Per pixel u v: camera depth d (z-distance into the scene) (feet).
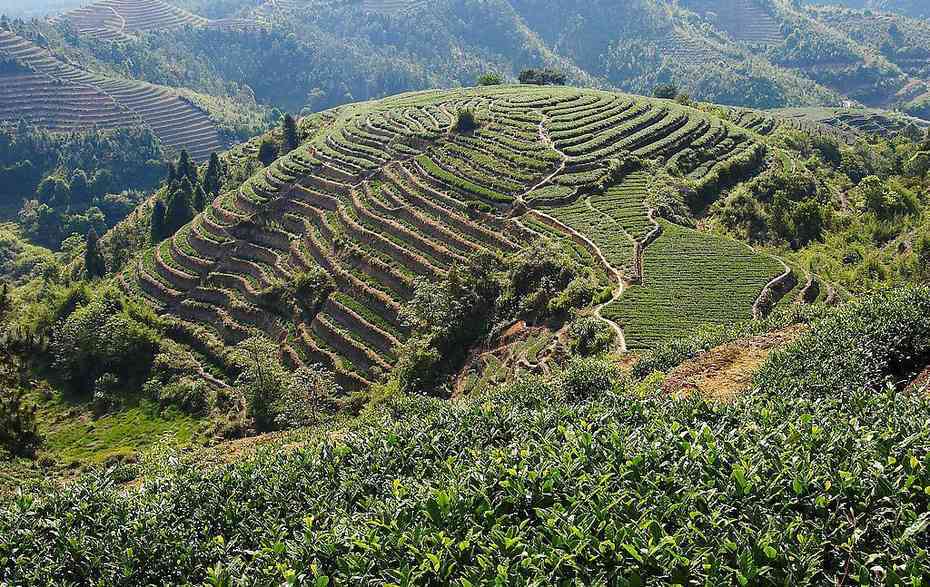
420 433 64.44
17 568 54.70
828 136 369.50
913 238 196.95
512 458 53.78
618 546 40.73
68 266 364.38
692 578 38.04
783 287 177.27
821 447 47.50
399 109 359.05
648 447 51.67
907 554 36.47
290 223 282.15
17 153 562.25
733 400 66.85
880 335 73.56
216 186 374.02
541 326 181.78
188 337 247.09
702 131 302.25
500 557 42.14
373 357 205.57
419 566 42.83
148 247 321.11
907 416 50.49
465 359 188.96
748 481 43.96
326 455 64.39
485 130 307.17
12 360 225.15
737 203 241.14
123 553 54.39
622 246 204.33
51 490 69.10
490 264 207.72
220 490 62.59
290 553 47.70
